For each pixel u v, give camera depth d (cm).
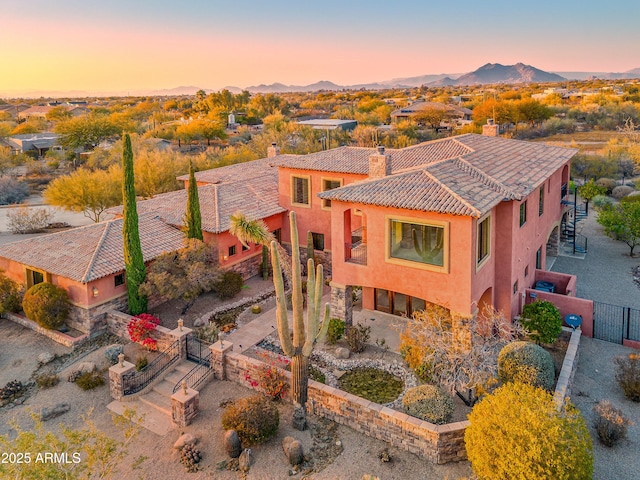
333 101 19338
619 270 3362
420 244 2259
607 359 2308
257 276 3431
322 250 3519
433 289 2244
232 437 1775
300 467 1733
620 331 2539
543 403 1522
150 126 11400
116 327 2655
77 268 2638
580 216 4309
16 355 2502
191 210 2945
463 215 2066
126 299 2780
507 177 2570
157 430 1969
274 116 10762
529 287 2853
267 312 2867
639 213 3600
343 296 2542
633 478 1631
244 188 3709
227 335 2592
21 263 2834
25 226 4938
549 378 1956
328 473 1698
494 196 2255
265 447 1836
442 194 2209
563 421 1468
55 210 5678
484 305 2378
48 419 2044
